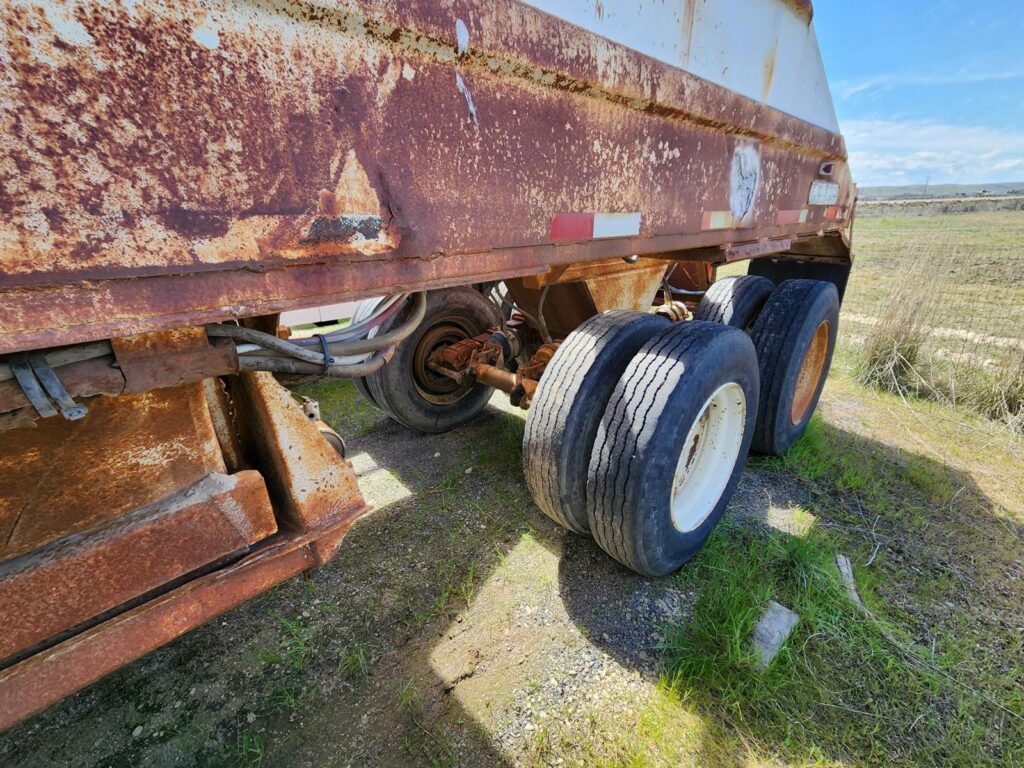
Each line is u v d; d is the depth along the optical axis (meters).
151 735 1.64
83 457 0.99
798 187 2.87
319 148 0.83
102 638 1.06
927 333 4.64
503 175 1.16
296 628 2.02
